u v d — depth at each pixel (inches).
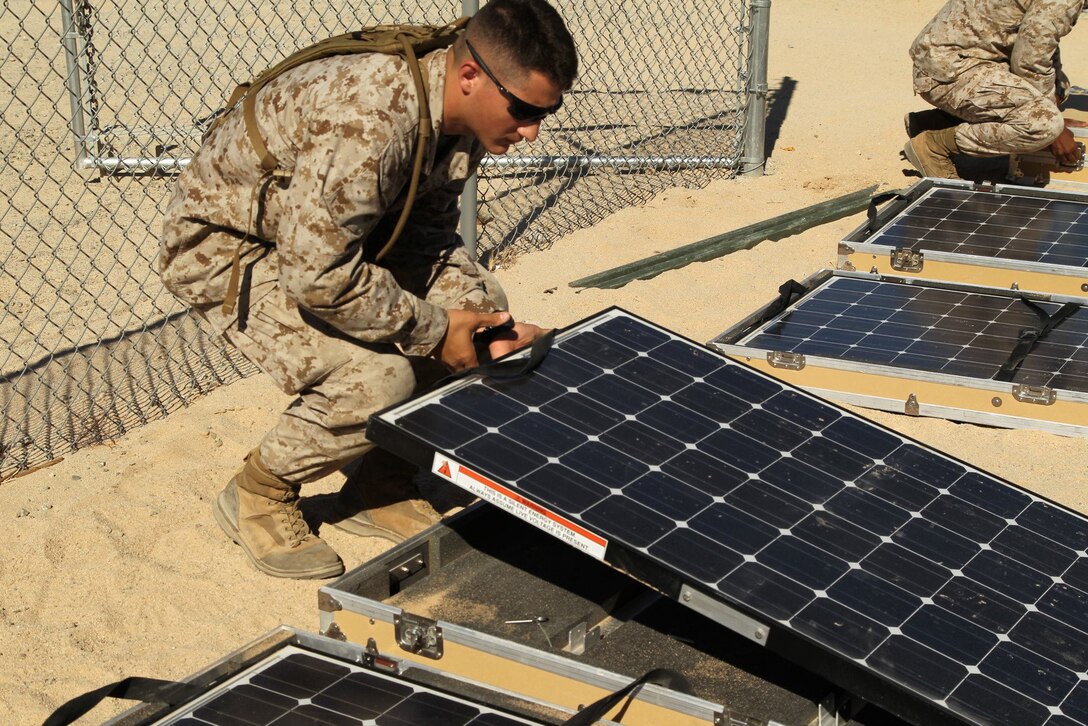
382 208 125.6
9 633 141.6
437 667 121.4
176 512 167.3
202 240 140.6
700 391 141.9
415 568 138.3
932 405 195.9
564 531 112.8
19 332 229.5
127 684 109.5
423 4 499.2
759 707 119.3
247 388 206.8
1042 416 190.2
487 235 281.7
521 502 114.7
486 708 108.2
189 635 143.0
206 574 154.8
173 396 203.9
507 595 136.3
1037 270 229.1
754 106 325.4
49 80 398.9
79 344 225.8
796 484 127.2
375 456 159.2
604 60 449.1
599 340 148.1
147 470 177.8
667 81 414.9
